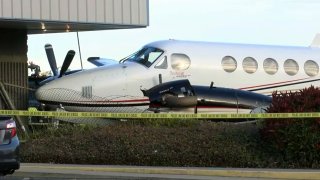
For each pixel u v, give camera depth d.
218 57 81.81
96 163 57.44
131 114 64.69
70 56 80.25
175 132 60.50
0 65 85.12
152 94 74.69
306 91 58.94
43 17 73.94
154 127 62.34
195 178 49.38
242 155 55.62
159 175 50.91
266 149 57.28
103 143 58.47
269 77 84.94
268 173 50.38
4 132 41.53
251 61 84.12
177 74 78.38
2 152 40.81
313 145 54.84
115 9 78.69
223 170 51.75
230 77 82.06
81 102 74.31
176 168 53.16
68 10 75.62
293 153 55.62
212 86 77.56
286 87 85.94
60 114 64.62
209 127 62.06
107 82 75.00
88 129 63.88
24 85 86.88
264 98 78.06
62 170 52.78
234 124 64.50
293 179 49.88
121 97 75.19
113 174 50.84
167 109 74.31
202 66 80.31
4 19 71.81
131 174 51.19
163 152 56.41
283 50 88.06
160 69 77.69
